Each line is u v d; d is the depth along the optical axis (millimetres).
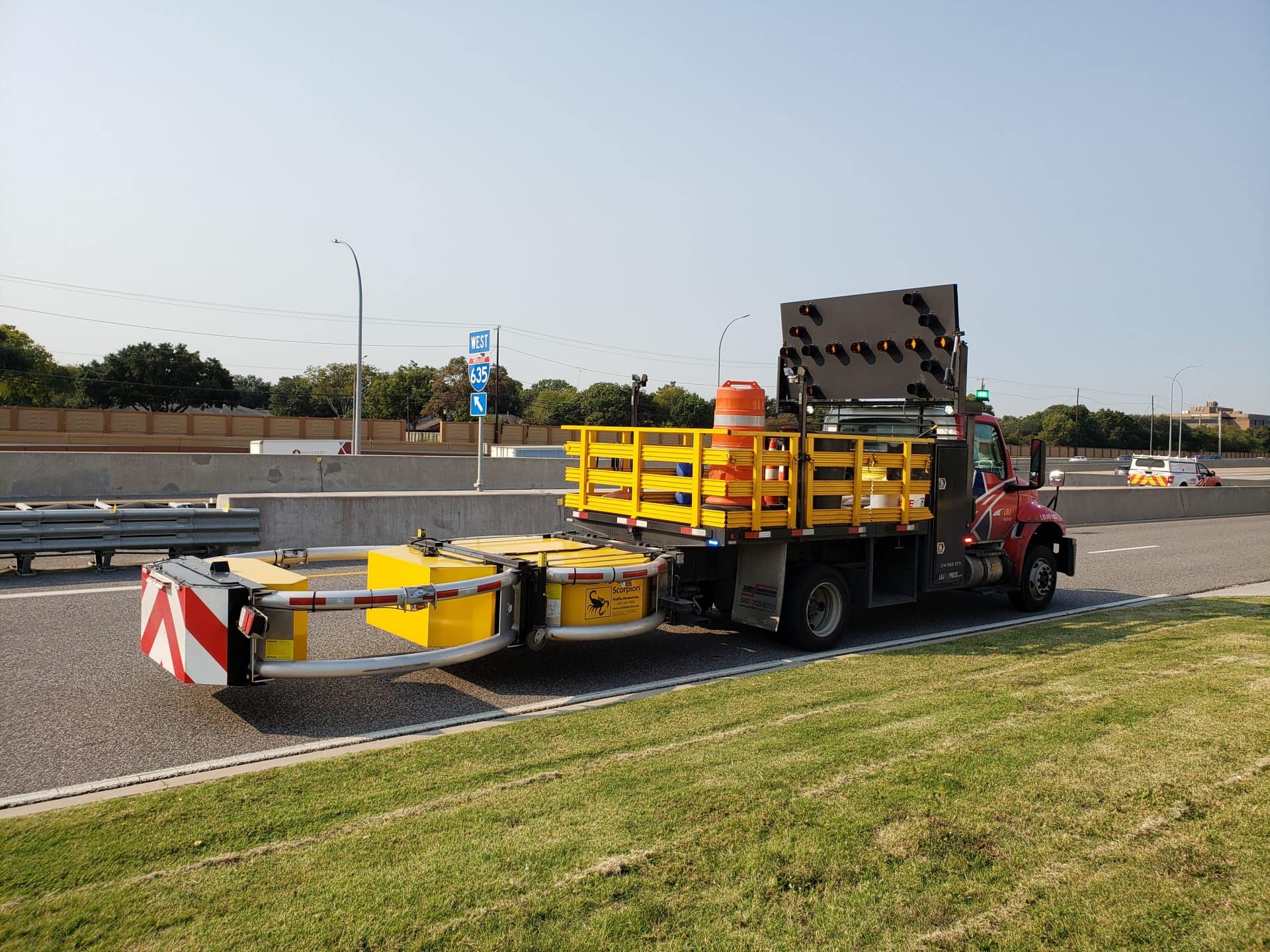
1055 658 8008
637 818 4223
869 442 8820
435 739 5445
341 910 3350
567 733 5574
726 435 7680
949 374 9312
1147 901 3629
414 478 26109
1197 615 10648
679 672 7680
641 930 3285
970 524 10000
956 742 5426
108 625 8555
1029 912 3523
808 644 8438
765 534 7848
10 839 3916
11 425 47531
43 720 5887
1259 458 95938
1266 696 6578
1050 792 4656
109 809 4258
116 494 19219
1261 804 4566
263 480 22156
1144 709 6211
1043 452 11203
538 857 3807
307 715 6152
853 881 3701
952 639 9016
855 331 10203
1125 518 27953
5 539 10797
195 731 5754
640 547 8250
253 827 4066
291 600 5855
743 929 3326
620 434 8836
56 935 3160
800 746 5309
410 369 94500
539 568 6984
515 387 93312
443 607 6535
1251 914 3549
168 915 3299
